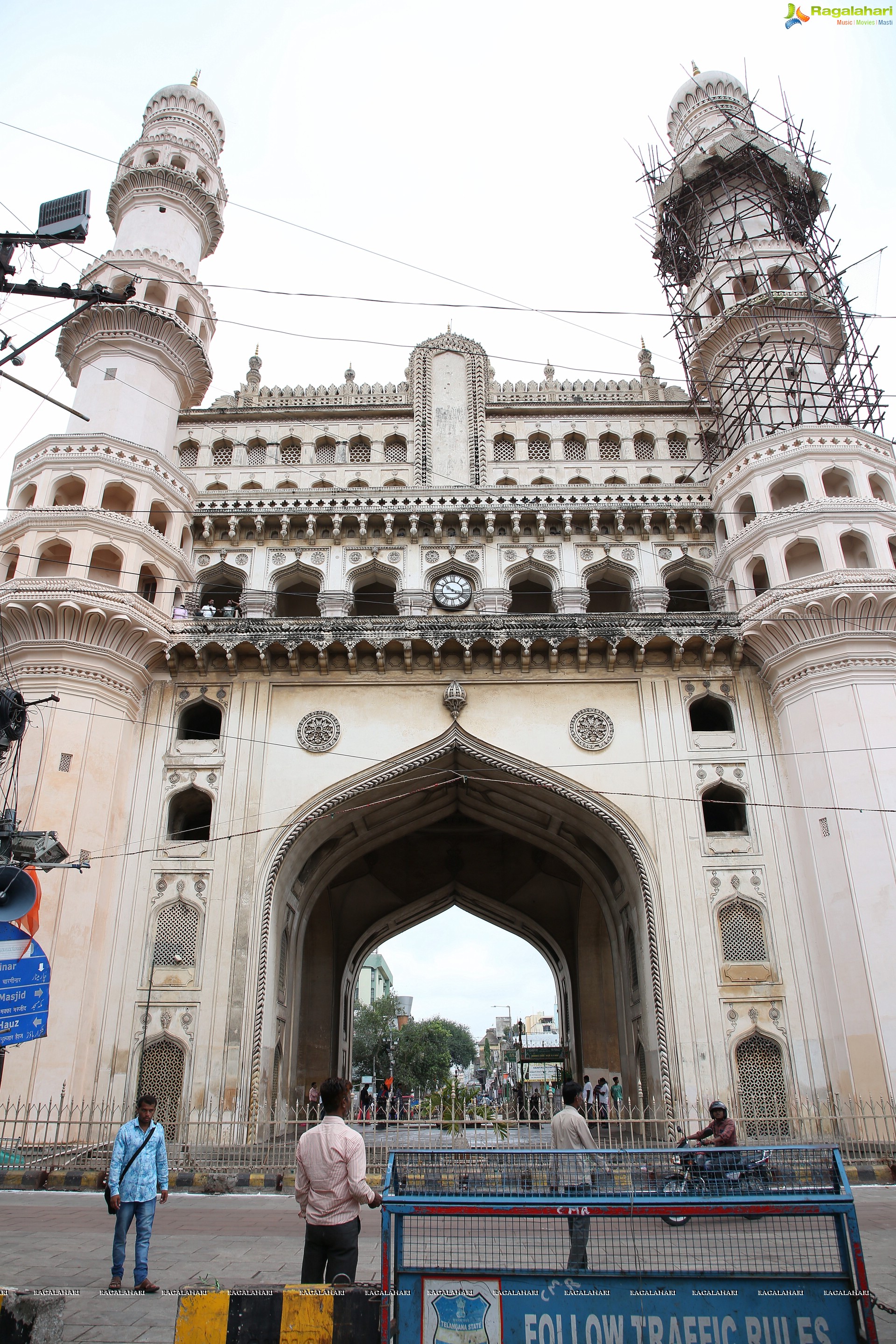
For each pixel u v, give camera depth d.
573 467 18.92
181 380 18.97
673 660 16.42
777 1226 4.10
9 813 7.84
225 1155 12.12
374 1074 43.69
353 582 17.66
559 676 16.47
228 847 15.11
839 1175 4.18
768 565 15.95
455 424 19.28
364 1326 3.85
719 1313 3.90
